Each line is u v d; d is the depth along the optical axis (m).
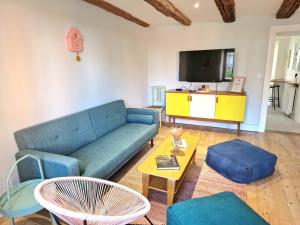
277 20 3.68
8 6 1.86
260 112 4.11
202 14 3.65
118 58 3.62
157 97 4.94
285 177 2.47
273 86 6.12
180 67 4.48
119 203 1.08
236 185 2.31
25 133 1.94
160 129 4.39
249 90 4.12
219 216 1.31
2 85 1.87
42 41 2.21
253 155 2.46
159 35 4.63
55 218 1.00
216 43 4.18
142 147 3.03
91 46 2.93
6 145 1.95
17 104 2.01
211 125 4.57
